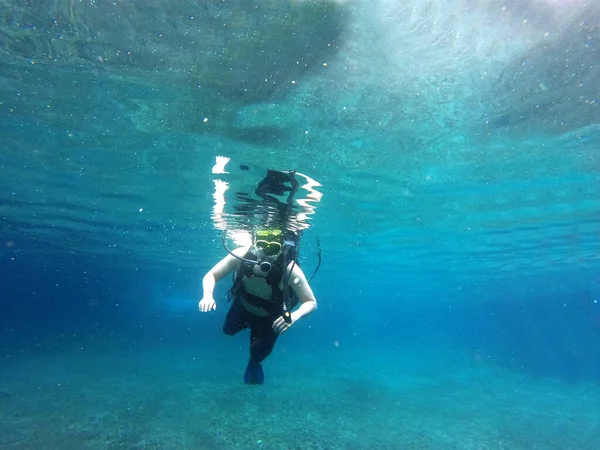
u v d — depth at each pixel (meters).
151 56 7.24
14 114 9.70
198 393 20.95
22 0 6.07
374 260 29.92
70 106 9.22
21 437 12.58
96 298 99.38
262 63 7.30
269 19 6.27
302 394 22.59
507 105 8.48
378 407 20.41
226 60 7.25
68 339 55.88
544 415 20.28
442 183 13.38
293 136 9.99
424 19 6.12
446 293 54.16
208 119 9.39
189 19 6.32
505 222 18.25
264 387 24.16
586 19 5.96
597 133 9.59
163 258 33.62
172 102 8.79
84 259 36.78
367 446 13.95
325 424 16.41
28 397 18.17
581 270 31.50
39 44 7.05
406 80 7.67
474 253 25.94
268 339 5.40
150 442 12.67
